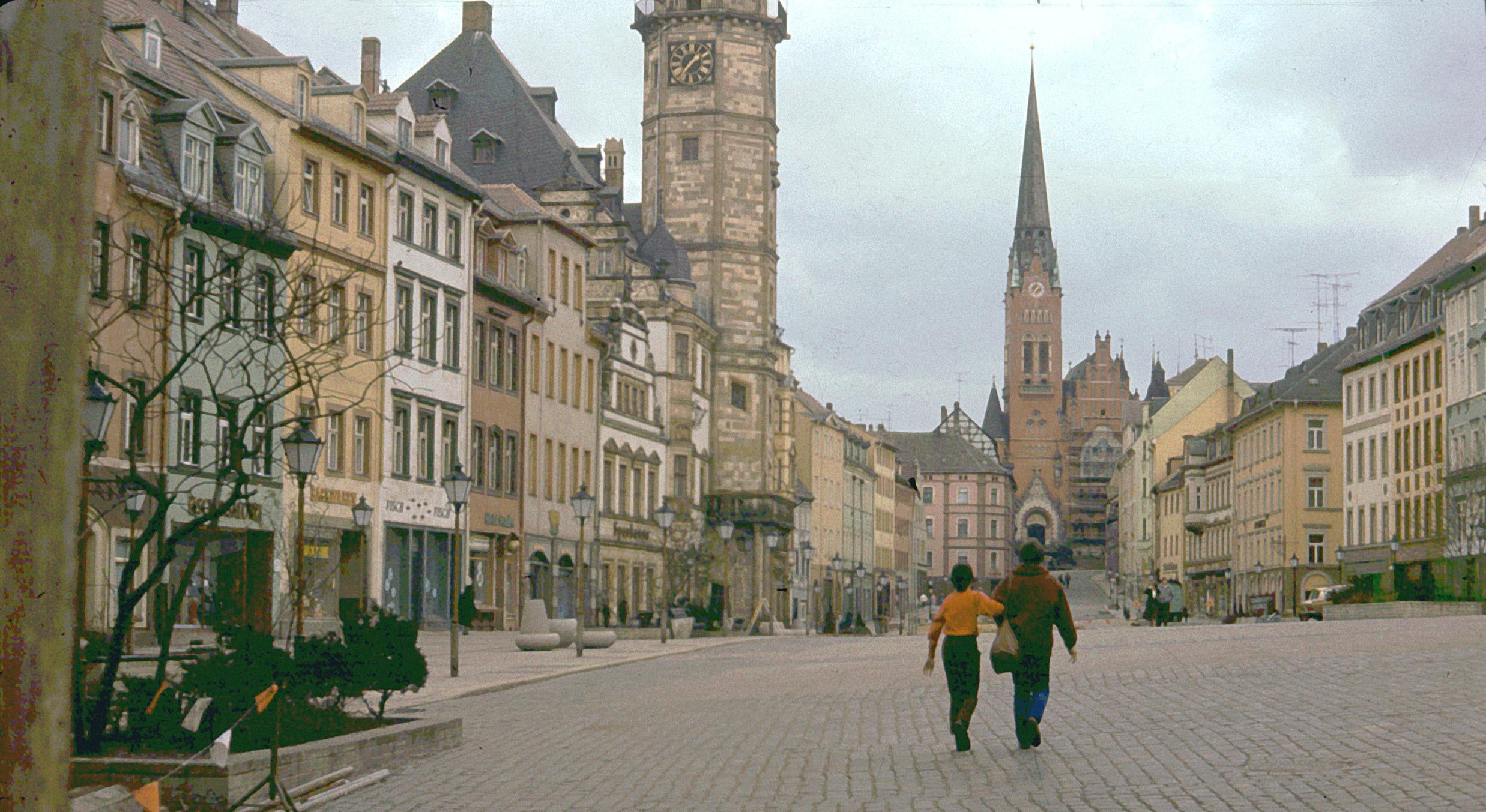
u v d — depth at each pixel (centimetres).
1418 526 8425
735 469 9556
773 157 9900
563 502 7212
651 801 1332
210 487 4269
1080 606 18375
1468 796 1151
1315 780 1265
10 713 399
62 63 410
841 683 2697
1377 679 2120
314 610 4766
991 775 1380
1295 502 10562
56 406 409
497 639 5212
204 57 4959
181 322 2011
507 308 6556
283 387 4675
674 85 9712
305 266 2495
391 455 5481
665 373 8738
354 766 1521
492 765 1625
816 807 1248
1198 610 13500
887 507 16500
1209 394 16175
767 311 9750
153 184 3966
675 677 3127
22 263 403
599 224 8681
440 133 6031
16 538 402
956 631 1554
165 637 1661
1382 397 9300
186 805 1296
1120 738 1627
